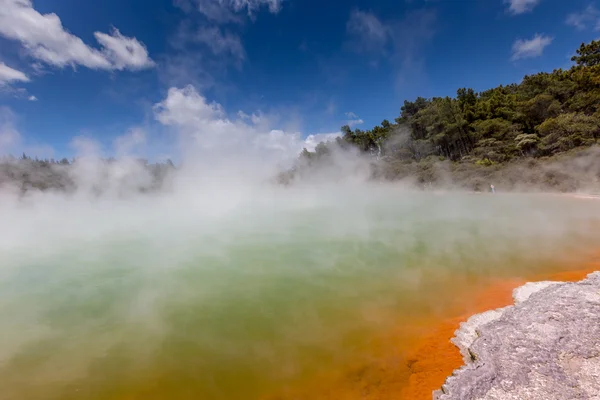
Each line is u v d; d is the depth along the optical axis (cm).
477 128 2628
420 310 418
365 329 378
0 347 352
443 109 2819
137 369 316
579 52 2655
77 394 282
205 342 359
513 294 448
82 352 343
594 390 223
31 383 297
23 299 463
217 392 284
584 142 1692
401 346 342
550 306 351
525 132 2416
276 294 473
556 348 276
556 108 2205
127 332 381
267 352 339
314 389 285
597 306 335
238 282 515
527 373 250
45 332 381
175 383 296
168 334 376
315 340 359
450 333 360
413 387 279
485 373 256
